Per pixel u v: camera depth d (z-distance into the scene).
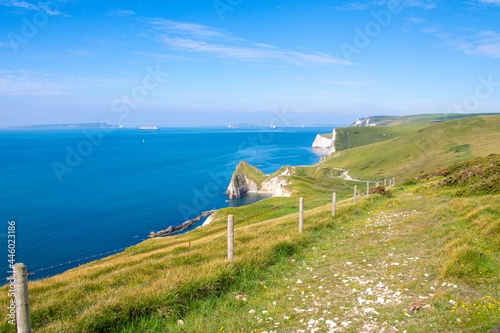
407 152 183.25
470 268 8.12
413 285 8.00
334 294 8.23
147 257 17.17
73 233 76.38
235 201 132.00
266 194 151.75
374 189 37.19
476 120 189.88
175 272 10.33
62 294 9.58
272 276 10.35
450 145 155.88
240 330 6.75
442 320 5.94
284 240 13.30
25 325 5.80
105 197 121.00
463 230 12.09
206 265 10.40
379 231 15.13
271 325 6.87
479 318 5.69
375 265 10.23
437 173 42.62
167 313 7.68
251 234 16.98
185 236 45.31
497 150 119.94
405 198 26.17
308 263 11.47
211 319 7.42
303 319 6.97
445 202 19.78
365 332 6.04
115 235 76.44
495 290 6.88
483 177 22.59
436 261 9.36
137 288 8.76
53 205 106.44
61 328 6.74
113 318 7.22
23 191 130.12
